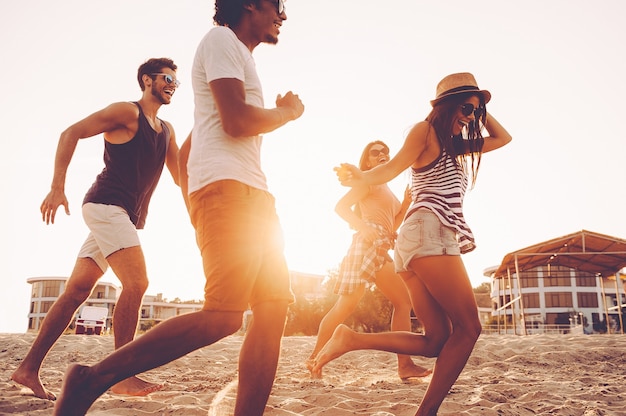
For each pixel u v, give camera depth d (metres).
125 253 3.31
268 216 2.06
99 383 1.83
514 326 19.75
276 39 2.31
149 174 3.62
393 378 4.89
